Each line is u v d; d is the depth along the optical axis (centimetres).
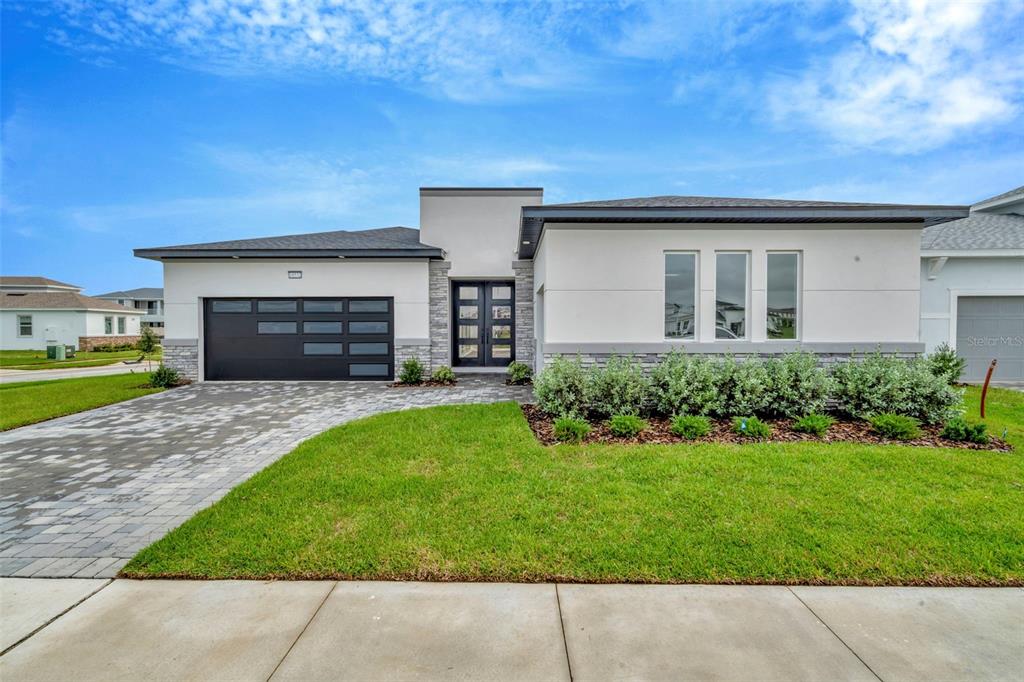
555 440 618
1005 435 617
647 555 335
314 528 375
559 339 867
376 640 258
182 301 1238
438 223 1381
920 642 257
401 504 418
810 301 858
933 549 341
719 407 709
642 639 259
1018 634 263
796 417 703
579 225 863
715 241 859
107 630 266
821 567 323
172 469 549
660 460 519
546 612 282
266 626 270
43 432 721
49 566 335
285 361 1261
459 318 1441
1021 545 346
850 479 465
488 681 228
